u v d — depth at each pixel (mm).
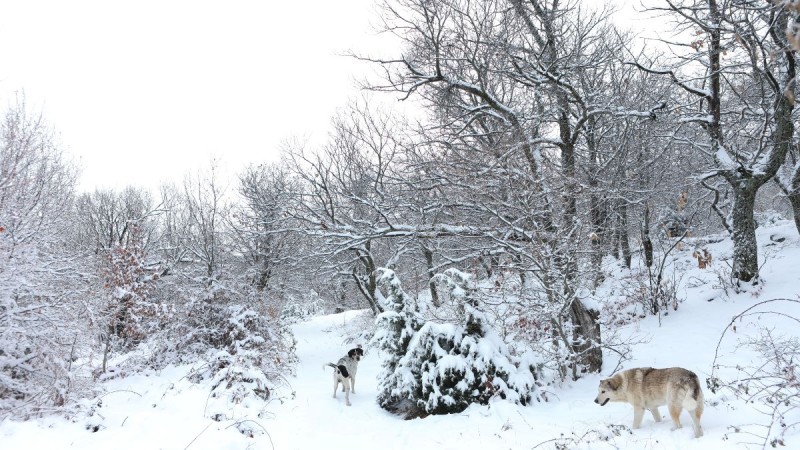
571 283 9305
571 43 13797
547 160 10320
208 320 13891
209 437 5867
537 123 12625
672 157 18156
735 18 10758
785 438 5145
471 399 8367
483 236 10586
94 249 12820
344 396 10438
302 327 22766
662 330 11578
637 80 17422
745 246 12461
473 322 9109
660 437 5930
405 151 14734
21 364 7762
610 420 6922
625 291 14875
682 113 14242
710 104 13062
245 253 22047
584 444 5977
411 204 12047
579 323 9945
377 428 8078
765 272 12789
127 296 12383
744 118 13875
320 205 17938
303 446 6590
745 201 12609
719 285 12867
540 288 9758
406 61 11953
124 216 33812
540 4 12211
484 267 11461
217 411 6848
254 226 22031
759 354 8555
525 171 9859
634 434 6184
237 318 13242
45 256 8984
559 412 7754
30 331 7746
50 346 8055
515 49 12023
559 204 9656
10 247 7953
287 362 13219
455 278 9609
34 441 5621
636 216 17859
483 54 12234
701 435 5680
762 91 12570
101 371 11352
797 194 13797
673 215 17391
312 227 15969
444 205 10828
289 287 23172
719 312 11625
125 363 12477
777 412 5789
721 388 7168
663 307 12898
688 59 12312
